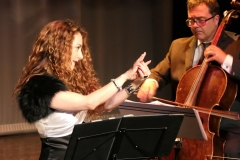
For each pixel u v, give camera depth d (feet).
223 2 29.48
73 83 13.17
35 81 12.35
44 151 12.91
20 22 31.71
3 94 31.58
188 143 15.94
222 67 15.40
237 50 15.90
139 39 35.94
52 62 12.70
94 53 34.63
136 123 11.98
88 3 34.17
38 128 12.91
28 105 12.25
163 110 13.94
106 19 34.88
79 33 13.07
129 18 35.60
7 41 31.40
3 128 31.65
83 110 12.91
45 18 32.45
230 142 15.98
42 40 12.86
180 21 33.71
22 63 31.89
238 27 28.35
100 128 11.57
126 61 35.73
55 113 12.56
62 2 32.96
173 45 17.57
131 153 12.54
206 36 16.20
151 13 36.04
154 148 12.66
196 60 16.78
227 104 15.55
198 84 15.97
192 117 13.69
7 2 31.24
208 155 15.48
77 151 11.60
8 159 26.07
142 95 16.31
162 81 17.80
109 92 12.52
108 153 12.25
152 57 36.27
